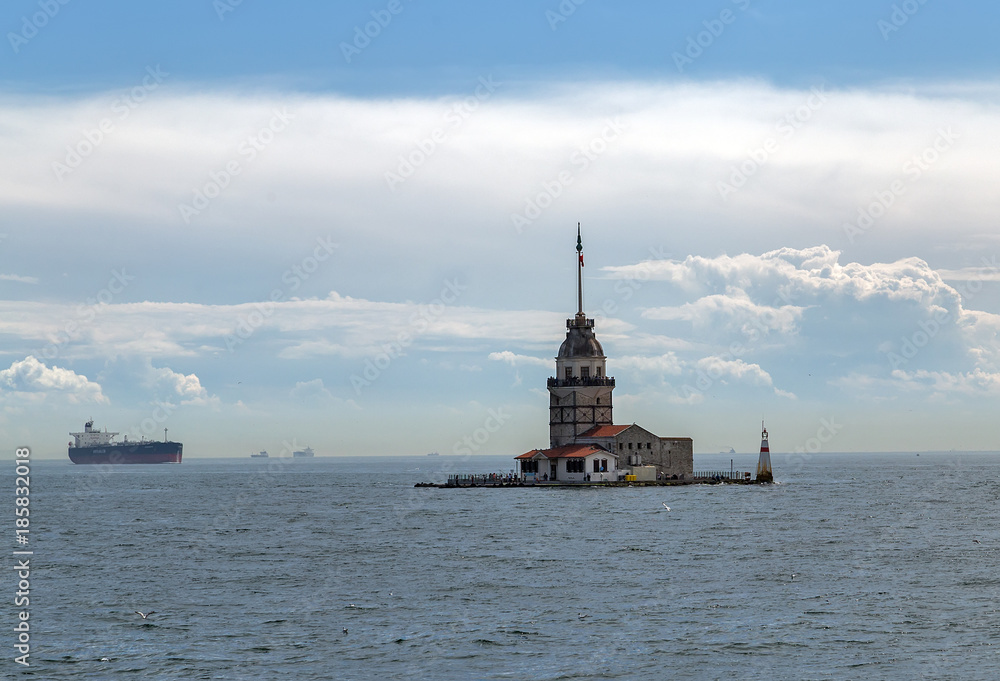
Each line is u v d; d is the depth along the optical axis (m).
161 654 135.88
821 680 123.00
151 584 184.88
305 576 192.25
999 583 178.75
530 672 127.31
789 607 159.50
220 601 168.25
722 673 126.06
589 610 158.75
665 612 156.88
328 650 137.12
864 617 152.25
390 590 176.62
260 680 125.00
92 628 149.75
